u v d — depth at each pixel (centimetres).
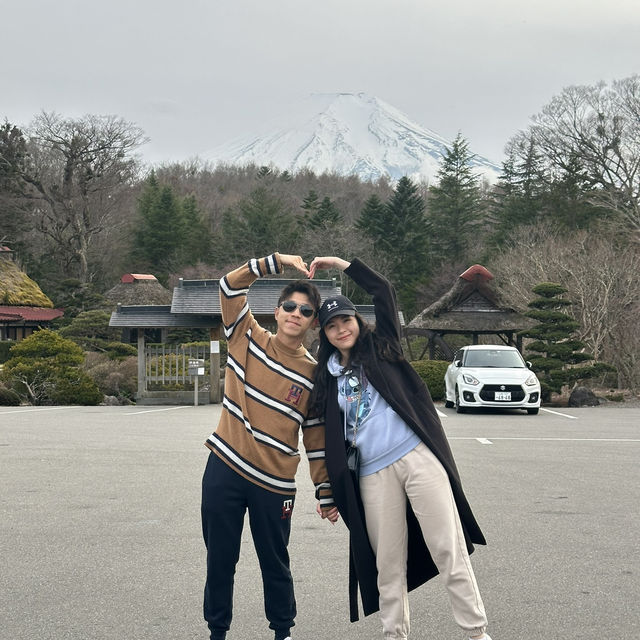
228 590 387
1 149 6062
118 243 6469
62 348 2539
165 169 9969
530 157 6006
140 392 2466
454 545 363
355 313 384
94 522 655
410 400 380
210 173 10462
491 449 1155
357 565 374
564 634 411
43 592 477
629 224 4331
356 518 371
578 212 5375
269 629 422
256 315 2419
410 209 6216
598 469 962
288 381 383
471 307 2938
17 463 973
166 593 477
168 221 6656
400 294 5812
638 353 2728
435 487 364
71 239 6119
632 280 2991
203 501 385
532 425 1552
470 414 1856
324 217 6169
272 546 386
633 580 505
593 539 610
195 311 2408
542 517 686
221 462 382
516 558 557
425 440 369
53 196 6069
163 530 629
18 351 2522
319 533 636
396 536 371
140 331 2473
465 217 6719
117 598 467
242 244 6469
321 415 382
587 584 497
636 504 744
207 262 6738
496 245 5844
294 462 389
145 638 405
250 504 382
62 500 746
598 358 3033
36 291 5781
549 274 3397
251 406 382
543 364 2402
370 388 377
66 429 1395
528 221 5822
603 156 4484
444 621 434
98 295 4944
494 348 1994
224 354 2820
